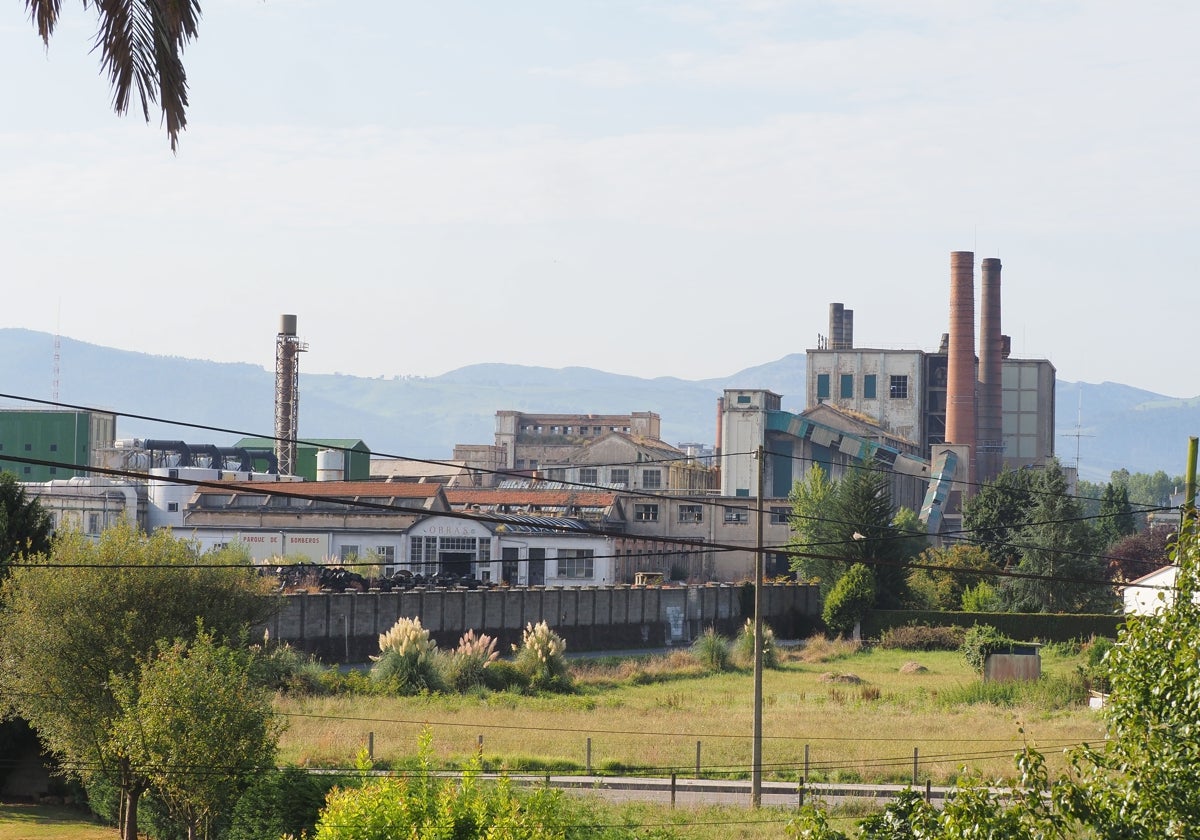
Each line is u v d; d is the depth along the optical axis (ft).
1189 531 82.28
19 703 169.37
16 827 173.99
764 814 170.71
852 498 467.11
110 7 57.41
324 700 267.39
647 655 407.23
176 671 145.48
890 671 363.76
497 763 204.23
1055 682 297.94
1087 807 72.18
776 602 480.23
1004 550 566.36
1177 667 74.23
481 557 481.05
